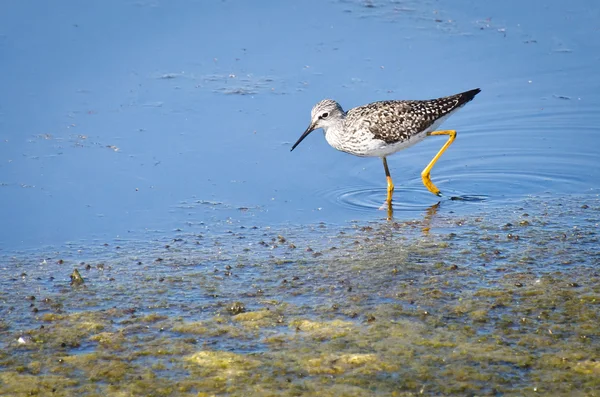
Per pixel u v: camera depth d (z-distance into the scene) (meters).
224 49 20.09
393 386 8.95
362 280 11.74
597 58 19.58
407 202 15.13
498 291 11.22
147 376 9.24
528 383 8.95
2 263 12.65
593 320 10.32
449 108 15.73
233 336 10.15
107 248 13.23
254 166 16.20
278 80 18.92
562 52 19.83
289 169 16.20
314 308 10.88
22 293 11.55
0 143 16.44
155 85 18.64
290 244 13.23
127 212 14.47
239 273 12.16
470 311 10.65
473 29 20.86
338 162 16.73
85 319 10.66
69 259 12.84
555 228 13.60
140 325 10.45
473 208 14.73
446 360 9.42
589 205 14.61
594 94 18.44
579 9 21.61
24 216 14.26
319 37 20.62
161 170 15.87
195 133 17.09
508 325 10.25
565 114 17.91
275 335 10.14
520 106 18.25
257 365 9.41
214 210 14.63
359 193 15.53
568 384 8.91
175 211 14.53
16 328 10.45
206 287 11.66
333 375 9.19
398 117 15.34
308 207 14.88
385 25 21.09
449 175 16.27
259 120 17.56
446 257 12.53
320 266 12.32
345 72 19.20
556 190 15.38
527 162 16.47
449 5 22.09
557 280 11.58
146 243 13.44
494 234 13.45
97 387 9.07
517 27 20.91
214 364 9.47
